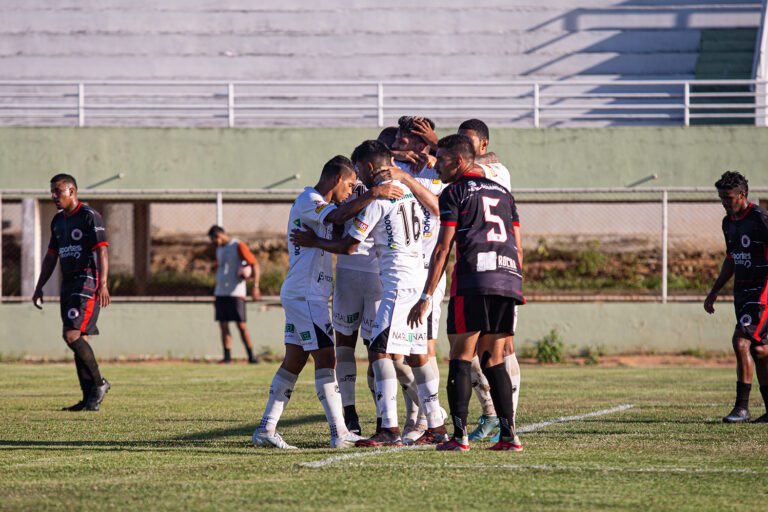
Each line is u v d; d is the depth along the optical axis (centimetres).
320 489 1447
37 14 7231
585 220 9006
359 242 1902
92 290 2775
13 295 6925
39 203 5559
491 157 2077
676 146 5366
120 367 4788
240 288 4991
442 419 2016
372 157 1942
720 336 5269
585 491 1429
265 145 5403
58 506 1330
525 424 2359
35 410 2750
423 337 1977
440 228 1805
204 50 7181
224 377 4122
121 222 8062
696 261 8594
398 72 7100
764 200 5631
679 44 7162
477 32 7212
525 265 8938
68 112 6806
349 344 2158
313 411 2714
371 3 7300
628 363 5016
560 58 7112
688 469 1631
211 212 9469
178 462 1730
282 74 7100
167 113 6588
